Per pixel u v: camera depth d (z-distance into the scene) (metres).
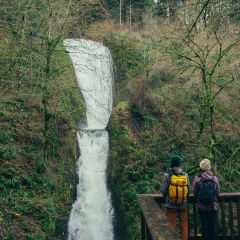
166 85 20.86
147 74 22.19
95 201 18.39
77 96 22.28
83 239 16.56
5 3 14.52
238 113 18.33
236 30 16.22
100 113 24.66
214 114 17.98
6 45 14.18
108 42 28.69
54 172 15.77
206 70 14.32
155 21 24.72
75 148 18.48
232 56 17.14
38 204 13.01
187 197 6.41
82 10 17.44
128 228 15.73
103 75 26.09
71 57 25.17
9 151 14.73
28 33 15.54
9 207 12.61
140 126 19.95
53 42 15.48
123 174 17.89
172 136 18.98
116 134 19.94
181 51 15.95
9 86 14.81
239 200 6.55
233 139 17.97
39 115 16.84
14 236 11.70
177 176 6.29
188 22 13.80
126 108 21.00
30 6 15.04
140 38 27.95
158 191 16.70
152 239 4.12
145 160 17.98
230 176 17.03
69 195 16.05
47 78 15.12
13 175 14.10
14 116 15.82
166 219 4.77
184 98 20.09
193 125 18.88
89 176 18.83
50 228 13.08
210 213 6.36
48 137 15.80
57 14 15.38
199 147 17.30
